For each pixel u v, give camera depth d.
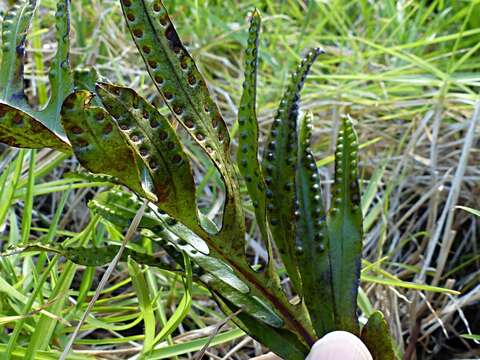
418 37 0.60
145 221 0.22
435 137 0.45
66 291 0.27
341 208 0.22
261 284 0.21
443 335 0.38
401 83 0.53
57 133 0.20
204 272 0.22
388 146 0.49
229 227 0.20
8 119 0.19
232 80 0.55
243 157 0.21
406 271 0.41
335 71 0.58
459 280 0.42
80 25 0.56
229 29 0.57
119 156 0.18
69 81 0.20
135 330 0.36
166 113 0.47
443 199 0.45
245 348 0.36
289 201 0.21
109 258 0.22
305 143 0.22
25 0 0.21
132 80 0.52
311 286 0.22
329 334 0.20
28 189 0.31
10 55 0.20
